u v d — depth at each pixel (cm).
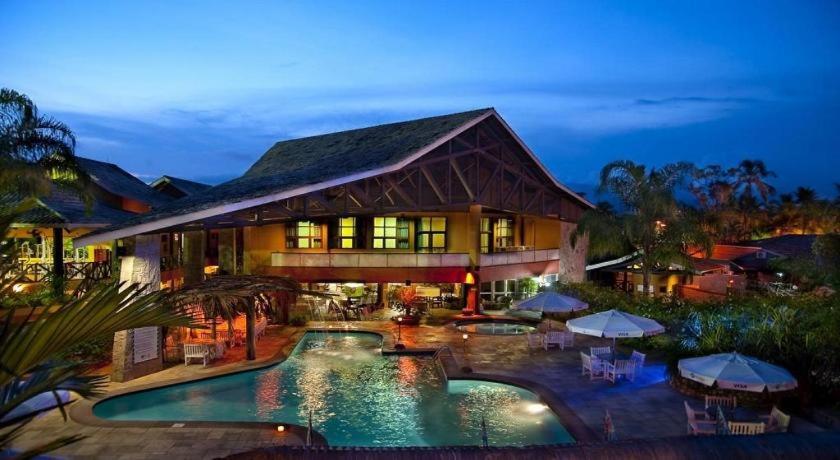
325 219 3322
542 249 4053
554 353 2248
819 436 361
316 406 1680
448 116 3266
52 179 2106
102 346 1922
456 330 2783
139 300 372
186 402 1711
